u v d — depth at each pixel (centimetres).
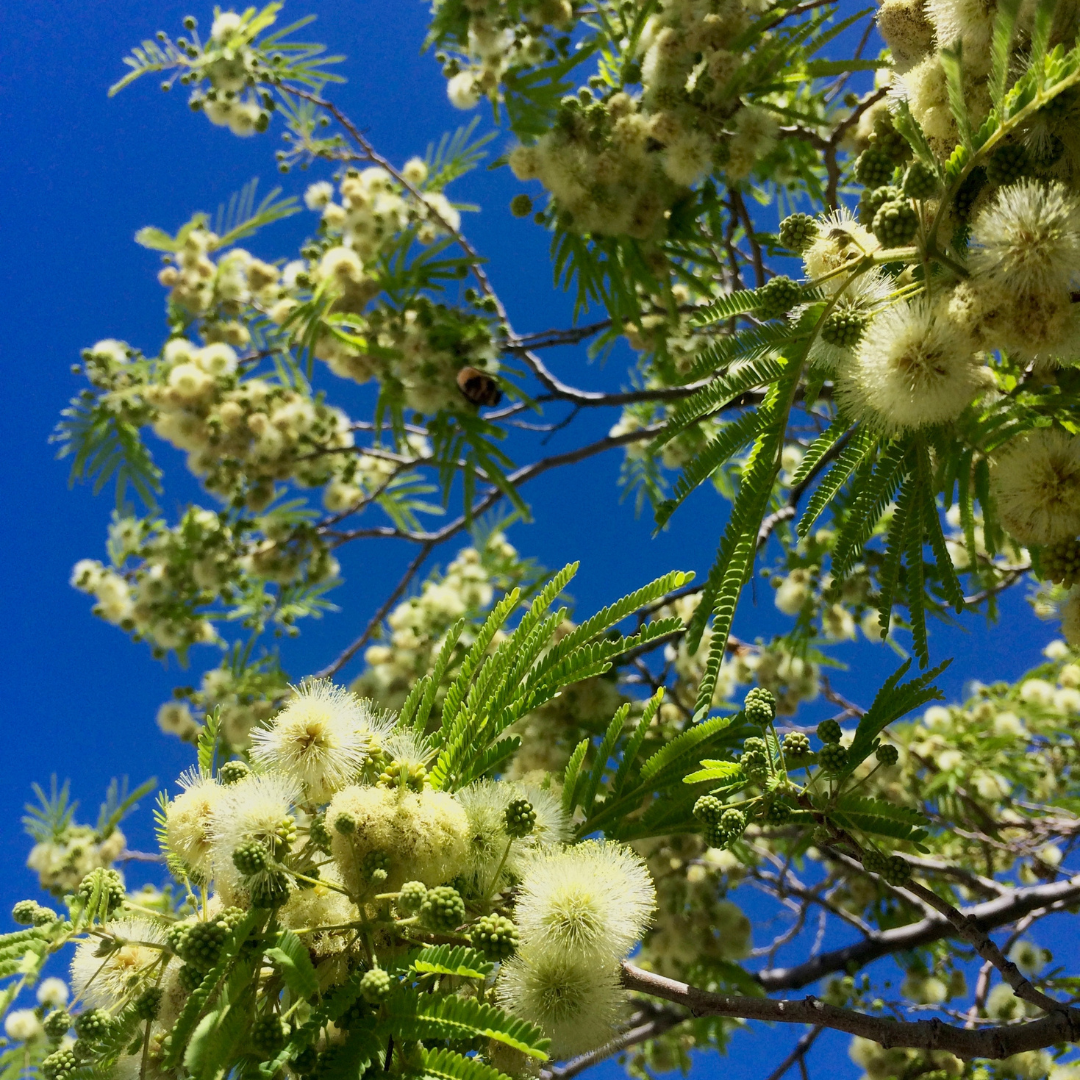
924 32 234
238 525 732
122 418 708
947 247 191
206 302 742
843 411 207
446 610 665
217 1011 145
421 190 707
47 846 520
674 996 180
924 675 195
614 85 530
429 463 598
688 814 206
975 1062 443
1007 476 200
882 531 486
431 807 168
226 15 653
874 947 429
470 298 632
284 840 165
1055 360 184
